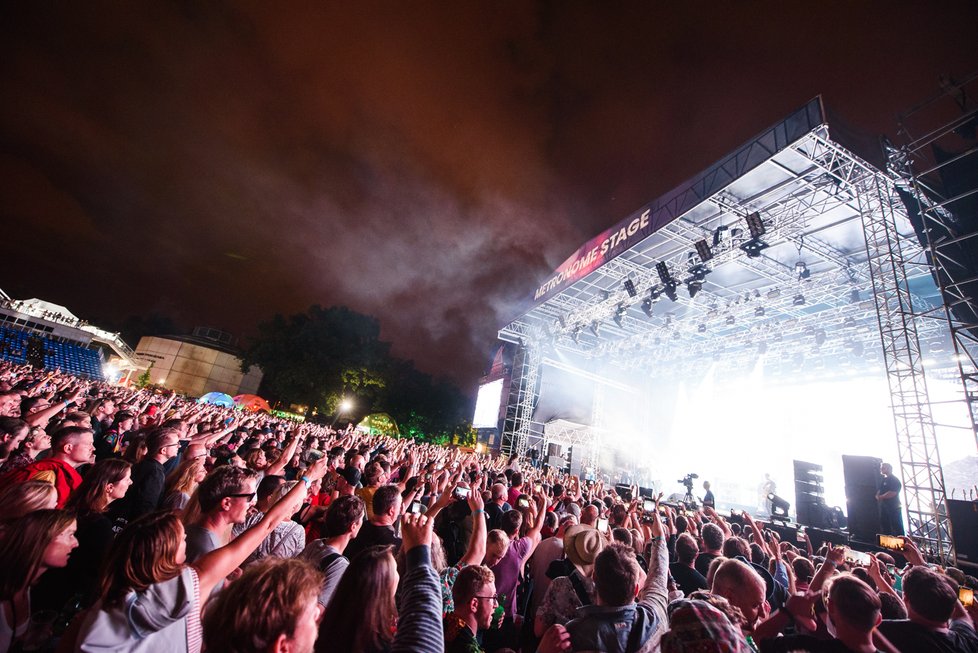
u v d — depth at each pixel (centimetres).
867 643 240
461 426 5603
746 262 1944
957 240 1109
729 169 1450
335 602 210
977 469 1789
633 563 269
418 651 185
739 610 278
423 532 246
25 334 3969
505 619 406
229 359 6506
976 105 1119
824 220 1540
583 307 2534
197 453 461
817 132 1198
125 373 5541
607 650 238
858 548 1184
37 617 270
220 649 158
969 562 948
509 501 836
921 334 1916
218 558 235
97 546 310
